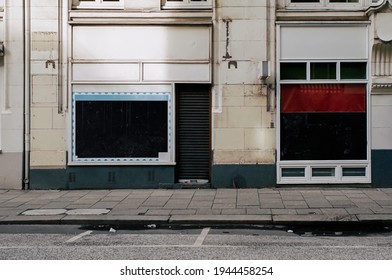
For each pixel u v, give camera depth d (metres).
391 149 12.69
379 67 12.55
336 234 8.39
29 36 12.91
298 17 12.72
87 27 12.84
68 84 12.85
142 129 12.90
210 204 10.74
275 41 12.73
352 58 12.67
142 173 12.91
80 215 9.70
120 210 10.18
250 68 12.74
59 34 12.89
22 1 12.88
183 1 12.94
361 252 6.94
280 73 12.79
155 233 8.52
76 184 12.91
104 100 12.89
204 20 12.87
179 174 13.10
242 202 10.91
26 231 8.75
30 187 12.93
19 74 12.89
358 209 10.01
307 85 12.78
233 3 12.74
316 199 11.19
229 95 12.75
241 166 12.76
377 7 12.28
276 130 12.73
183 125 13.08
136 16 12.77
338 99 12.77
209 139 13.09
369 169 12.68
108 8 12.89
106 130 12.91
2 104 13.01
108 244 7.56
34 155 12.91
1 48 12.78
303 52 12.73
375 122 12.67
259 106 12.73
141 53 12.83
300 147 12.77
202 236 8.21
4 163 12.91
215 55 12.82
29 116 12.93
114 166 12.92
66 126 12.89
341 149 12.77
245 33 12.74
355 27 12.69
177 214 9.75
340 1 12.84
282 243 7.60
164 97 12.87
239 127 12.76
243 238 8.02
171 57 12.82
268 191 12.30
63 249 7.20
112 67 12.84
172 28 12.80
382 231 8.67
